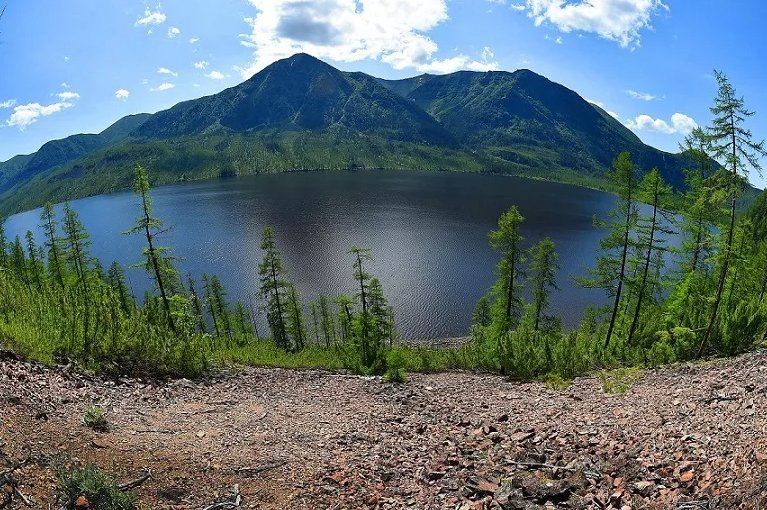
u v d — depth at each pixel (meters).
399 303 72.88
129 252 110.25
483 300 55.16
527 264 81.81
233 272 89.19
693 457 9.20
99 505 7.08
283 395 18.30
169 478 8.72
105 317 17.03
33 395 10.95
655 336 25.73
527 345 26.19
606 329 33.22
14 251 53.47
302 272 87.69
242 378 19.98
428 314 68.88
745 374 14.91
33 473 7.45
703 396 13.77
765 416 10.25
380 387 21.12
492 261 93.88
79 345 15.75
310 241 111.94
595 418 13.98
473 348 30.44
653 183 26.56
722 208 21.42
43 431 9.20
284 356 27.28
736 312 21.20
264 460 10.34
